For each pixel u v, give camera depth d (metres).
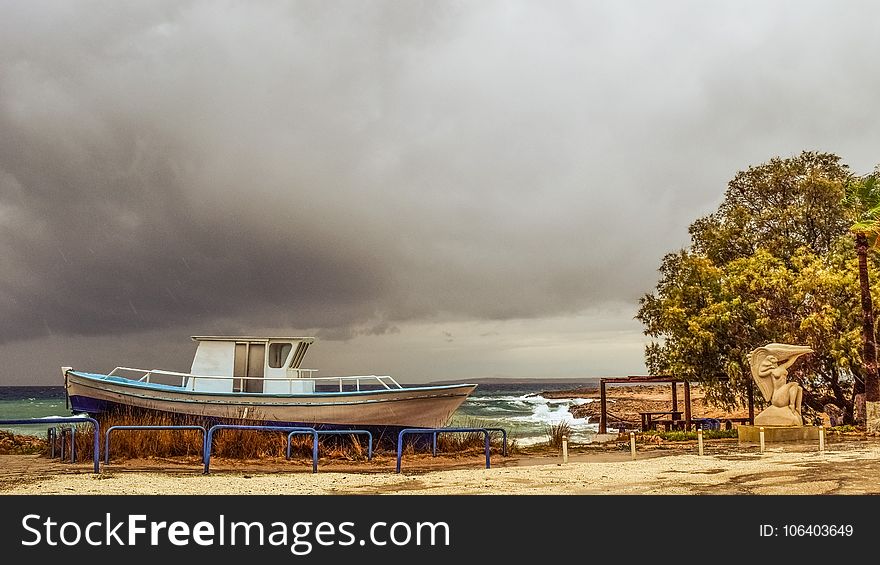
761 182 34.47
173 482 12.91
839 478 12.95
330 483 13.07
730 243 34.38
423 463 17.59
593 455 19.47
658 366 31.92
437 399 21.50
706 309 30.38
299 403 21.02
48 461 17.67
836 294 28.92
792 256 31.86
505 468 15.80
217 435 18.52
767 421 23.34
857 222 25.97
